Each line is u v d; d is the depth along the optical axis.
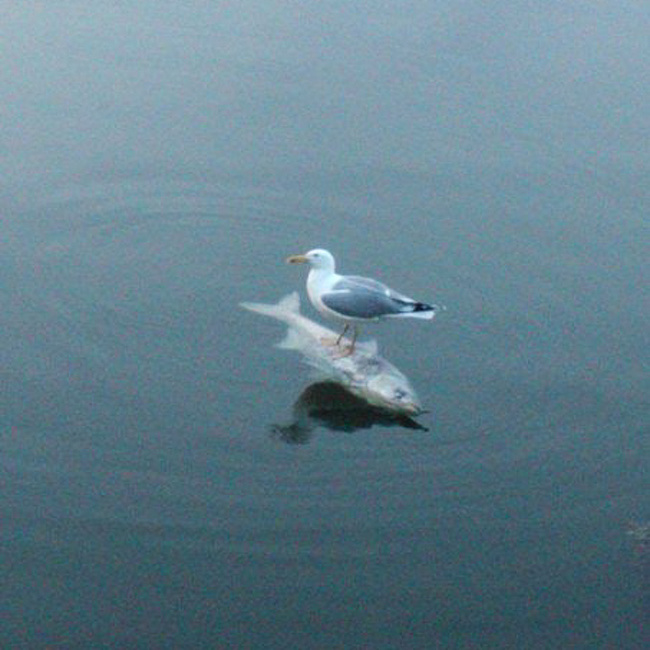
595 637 10.07
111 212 15.38
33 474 11.40
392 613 10.20
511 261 15.02
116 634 9.84
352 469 11.79
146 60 18.03
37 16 18.86
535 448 12.30
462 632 10.07
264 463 11.77
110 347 13.23
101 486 11.31
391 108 17.48
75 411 12.24
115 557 10.55
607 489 11.76
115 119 16.91
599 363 13.57
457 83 18.06
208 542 10.75
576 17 19.78
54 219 15.17
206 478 11.50
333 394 12.86
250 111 17.25
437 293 14.45
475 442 12.34
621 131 17.28
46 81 17.48
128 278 14.38
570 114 17.55
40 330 13.37
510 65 18.50
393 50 18.67
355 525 11.07
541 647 9.98
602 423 12.70
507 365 13.48
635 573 10.69
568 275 14.87
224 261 14.85
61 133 16.56
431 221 15.60
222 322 13.82
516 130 17.22
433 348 13.70
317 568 10.58
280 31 18.94
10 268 14.30
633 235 15.55
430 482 11.71
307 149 16.64
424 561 10.73
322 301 13.36
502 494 11.61
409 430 12.45
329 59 18.36
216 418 12.34
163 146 16.48
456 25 19.39
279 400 12.70
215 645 9.78
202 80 17.75
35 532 10.75
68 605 10.08
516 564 10.77
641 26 19.61
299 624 10.03
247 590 10.31
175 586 10.30
